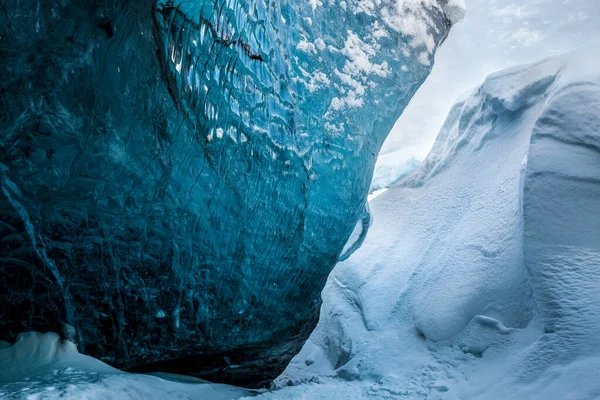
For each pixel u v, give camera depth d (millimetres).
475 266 6500
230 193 3988
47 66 2619
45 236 3072
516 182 6828
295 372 8094
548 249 5199
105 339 3549
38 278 3137
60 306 3266
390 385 5648
